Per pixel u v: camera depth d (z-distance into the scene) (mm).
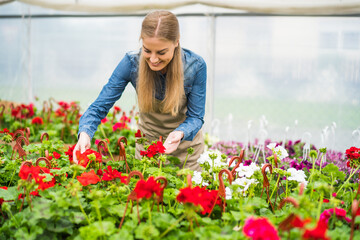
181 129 2279
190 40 7742
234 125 7691
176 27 2037
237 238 1520
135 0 4422
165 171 2266
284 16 4719
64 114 4980
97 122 2344
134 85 2477
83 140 2160
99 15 5645
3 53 7574
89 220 1721
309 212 1513
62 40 13102
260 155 3965
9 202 1858
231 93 10867
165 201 1919
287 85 8992
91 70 14047
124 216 1736
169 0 4293
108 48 13148
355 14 4410
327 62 5871
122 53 10570
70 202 1731
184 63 2320
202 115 2484
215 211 1939
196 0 4168
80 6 4578
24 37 5938
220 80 10859
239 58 10656
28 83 5988
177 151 2699
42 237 1659
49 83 12492
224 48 10781
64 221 1708
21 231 1632
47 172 1944
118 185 1999
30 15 5871
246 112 9242
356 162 2250
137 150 2805
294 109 8312
